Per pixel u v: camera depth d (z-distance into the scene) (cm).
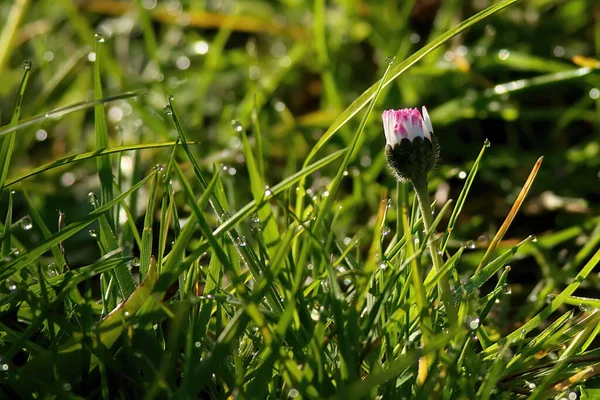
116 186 47
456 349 43
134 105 54
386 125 44
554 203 53
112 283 45
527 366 44
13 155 58
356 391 41
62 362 43
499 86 55
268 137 57
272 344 42
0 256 45
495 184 55
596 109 57
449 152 57
